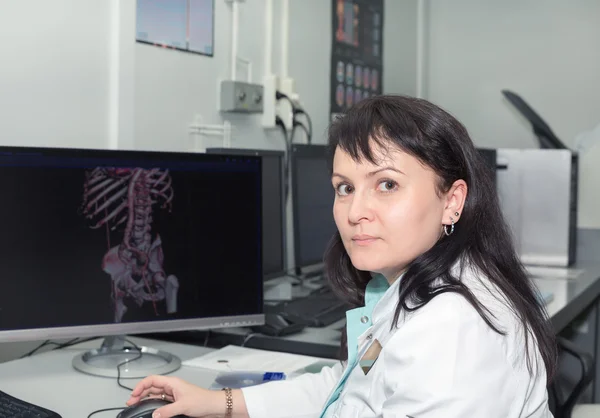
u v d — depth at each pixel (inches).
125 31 77.9
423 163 38.4
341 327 72.7
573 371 101.5
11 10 66.5
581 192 122.9
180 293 61.7
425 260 39.4
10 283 55.8
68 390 55.6
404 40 142.0
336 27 119.1
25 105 68.6
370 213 38.6
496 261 40.9
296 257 87.4
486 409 34.4
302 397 52.0
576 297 88.1
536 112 140.9
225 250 63.3
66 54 72.2
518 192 115.2
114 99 77.5
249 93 95.6
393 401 36.1
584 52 136.8
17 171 55.7
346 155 39.4
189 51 87.8
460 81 147.4
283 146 106.6
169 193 61.2
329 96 118.1
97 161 58.4
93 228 58.5
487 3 144.3
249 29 98.7
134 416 47.3
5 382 57.4
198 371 61.2
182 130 87.4
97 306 58.7
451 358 34.9
